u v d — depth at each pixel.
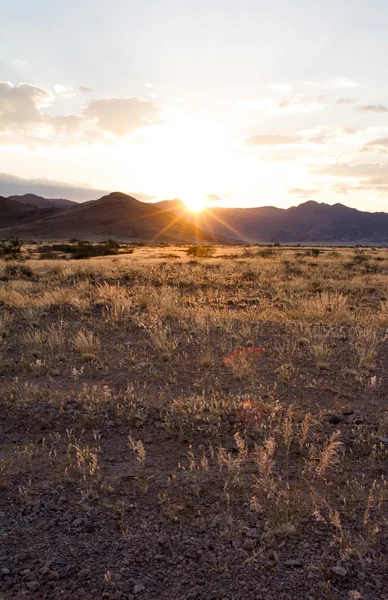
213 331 8.38
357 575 2.73
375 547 2.96
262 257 34.97
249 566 2.81
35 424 4.85
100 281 16.86
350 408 5.09
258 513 3.31
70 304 11.24
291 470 3.88
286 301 11.64
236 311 10.49
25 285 14.57
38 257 40.88
